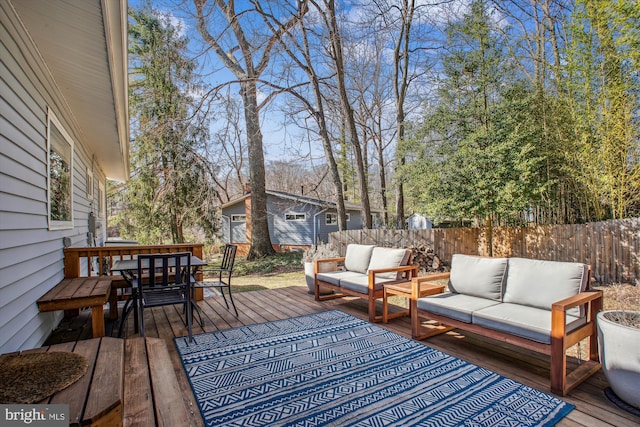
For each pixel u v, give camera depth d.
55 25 2.69
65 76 3.72
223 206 16.25
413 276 4.31
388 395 2.32
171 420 1.51
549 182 5.93
